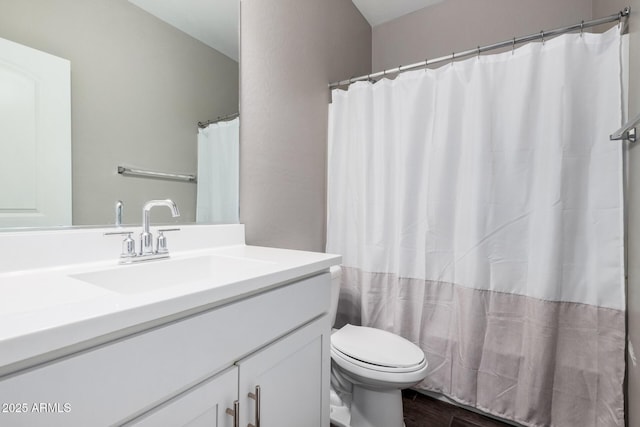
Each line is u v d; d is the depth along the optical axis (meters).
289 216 1.61
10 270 0.75
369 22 2.44
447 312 1.54
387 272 1.70
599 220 1.22
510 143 1.38
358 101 1.77
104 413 0.46
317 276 0.96
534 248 1.33
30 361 0.40
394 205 1.69
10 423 0.38
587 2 1.76
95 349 0.46
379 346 1.30
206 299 0.59
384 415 1.23
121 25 0.97
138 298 0.53
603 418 1.20
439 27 2.20
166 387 0.54
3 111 0.74
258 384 0.73
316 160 1.82
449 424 1.40
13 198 0.76
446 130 1.50
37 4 0.79
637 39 1.08
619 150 1.19
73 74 0.86
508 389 1.38
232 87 1.31
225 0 1.28
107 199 0.94
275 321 0.78
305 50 1.72
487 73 1.42
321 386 0.97
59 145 0.84
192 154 1.18
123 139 0.98
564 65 1.25
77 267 0.85
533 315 1.32
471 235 1.44
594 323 1.23
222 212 1.28
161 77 1.08
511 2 1.96
